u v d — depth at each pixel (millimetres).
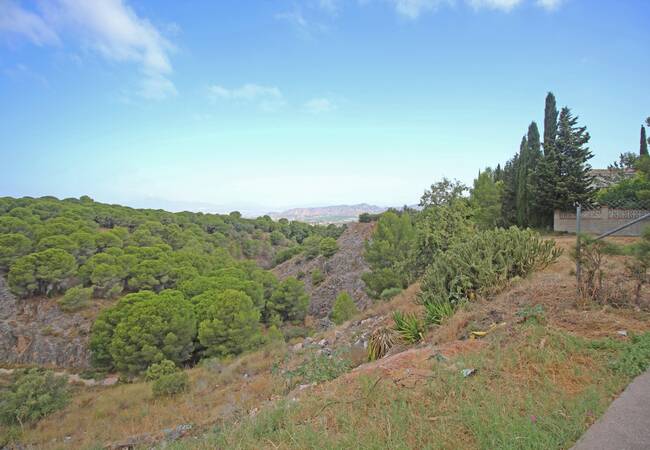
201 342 24031
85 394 19031
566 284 6969
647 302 5859
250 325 25094
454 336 6297
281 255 70125
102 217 60469
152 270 40250
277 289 38750
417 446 3186
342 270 48625
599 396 3465
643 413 3115
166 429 7496
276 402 5484
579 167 23625
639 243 5891
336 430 3771
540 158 25297
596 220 19000
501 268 7875
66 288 39250
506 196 28750
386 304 12914
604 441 2795
